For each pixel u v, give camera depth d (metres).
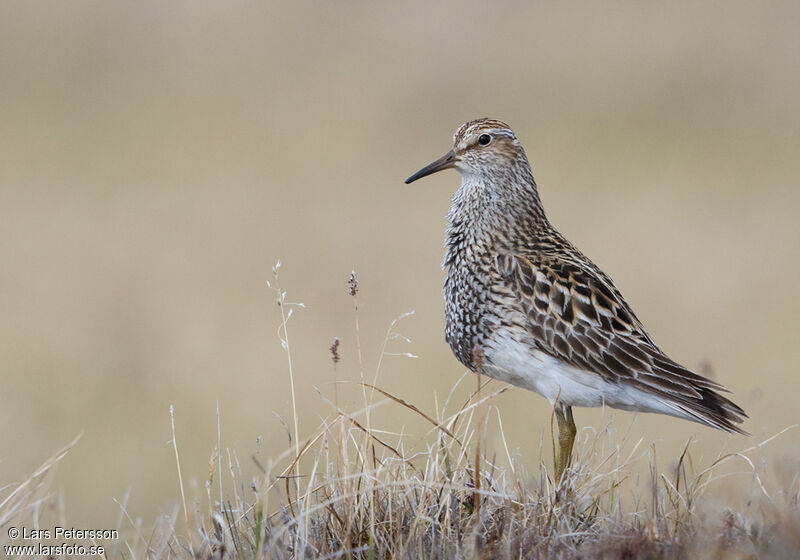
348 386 14.22
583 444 7.68
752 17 30.52
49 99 27.34
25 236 19.92
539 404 13.41
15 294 17.34
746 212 20.77
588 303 7.73
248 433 13.43
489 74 28.36
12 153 24.31
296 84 28.31
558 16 31.38
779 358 15.16
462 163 8.47
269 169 23.89
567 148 24.67
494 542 6.32
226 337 15.87
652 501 6.66
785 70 27.83
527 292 7.85
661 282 17.59
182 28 30.91
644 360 7.61
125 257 18.92
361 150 24.95
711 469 7.35
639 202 21.39
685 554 5.88
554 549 6.14
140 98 27.69
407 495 6.66
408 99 27.42
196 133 25.83
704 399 7.51
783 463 7.54
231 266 18.45
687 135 25.06
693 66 28.30
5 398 14.38
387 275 17.83
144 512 11.59
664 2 31.86
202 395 14.38
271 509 8.00
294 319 16.38
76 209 21.39
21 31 30.31
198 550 6.54
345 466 6.66
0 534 7.19
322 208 21.58
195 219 20.94
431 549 6.26
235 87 28.28
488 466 7.32
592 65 28.66
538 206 8.55
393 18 31.41
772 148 24.17
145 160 24.36
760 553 5.76
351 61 29.27
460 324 8.26
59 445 13.28
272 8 32.00
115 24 31.00
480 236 8.28
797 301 16.73
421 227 20.30
